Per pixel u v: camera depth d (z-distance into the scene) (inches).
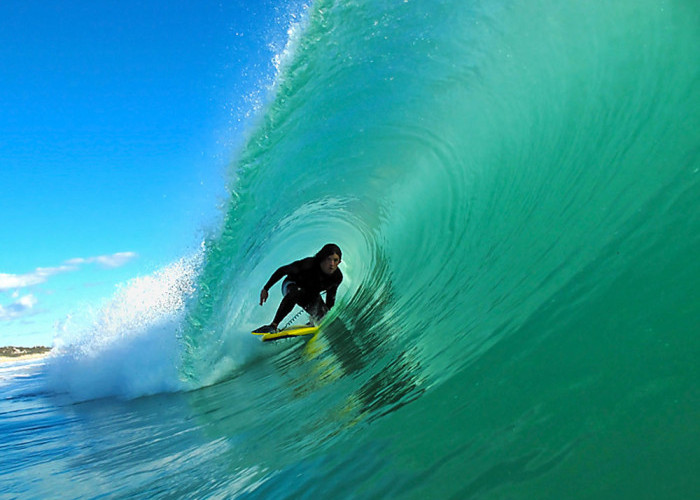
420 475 62.2
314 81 195.2
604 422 54.5
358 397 110.7
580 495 47.5
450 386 84.0
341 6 177.5
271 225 257.4
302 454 88.7
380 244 252.7
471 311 115.3
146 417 179.8
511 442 59.7
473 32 158.2
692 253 68.4
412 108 189.2
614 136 111.1
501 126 162.7
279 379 175.9
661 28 109.3
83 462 135.9
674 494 43.0
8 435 188.1
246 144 212.8
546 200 124.1
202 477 100.0
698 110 93.4
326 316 253.6
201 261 227.6
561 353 71.2
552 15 137.0
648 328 63.2
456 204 183.6
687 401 50.7
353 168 226.2
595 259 85.1
